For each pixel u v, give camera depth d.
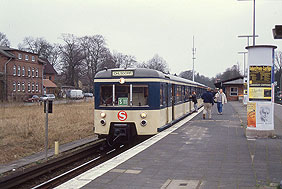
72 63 75.88
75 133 16.91
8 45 82.31
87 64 76.44
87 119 22.77
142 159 8.20
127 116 12.01
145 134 12.02
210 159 8.08
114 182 6.24
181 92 18.94
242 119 18.34
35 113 25.44
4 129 17.06
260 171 6.82
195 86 26.89
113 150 13.09
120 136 12.17
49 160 10.59
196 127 14.57
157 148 9.65
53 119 22.28
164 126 13.31
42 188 7.90
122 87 12.22
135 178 6.50
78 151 11.84
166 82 13.93
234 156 8.37
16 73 57.31
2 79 51.22
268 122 11.23
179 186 5.93
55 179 8.65
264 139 11.00
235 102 48.09
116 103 12.22
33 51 84.94
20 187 8.33
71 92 67.69
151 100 12.11
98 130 12.39
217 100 22.17
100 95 12.41
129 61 85.31
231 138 11.38
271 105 11.15
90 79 77.81
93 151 12.83
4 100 36.97
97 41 76.38
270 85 11.07
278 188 5.56
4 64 54.12
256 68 11.05
